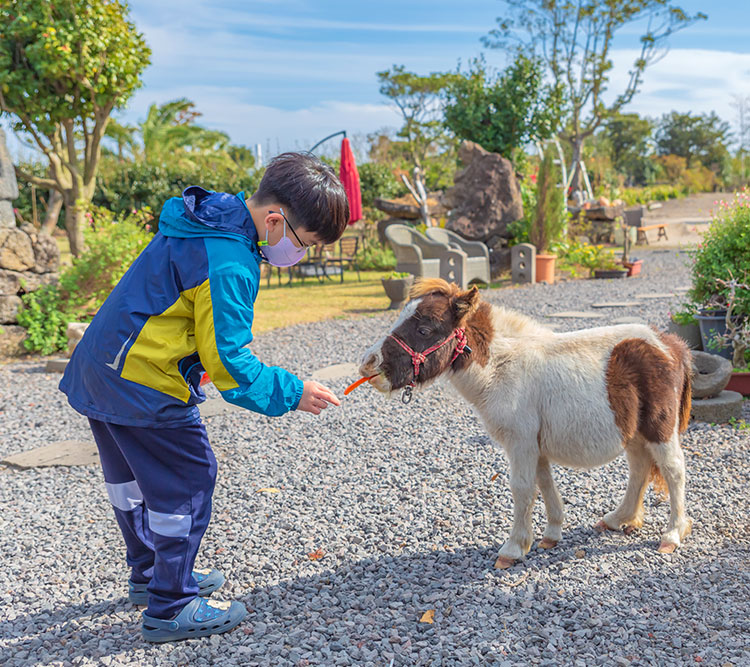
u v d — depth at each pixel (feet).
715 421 18.12
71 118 42.32
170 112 129.59
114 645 9.48
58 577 11.78
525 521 11.08
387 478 15.69
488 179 54.49
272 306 45.14
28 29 37.58
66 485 16.42
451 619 9.69
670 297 41.14
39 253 33.45
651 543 11.89
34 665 9.08
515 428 10.73
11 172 32.48
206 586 10.80
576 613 9.66
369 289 52.54
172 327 8.46
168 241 8.48
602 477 14.98
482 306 10.98
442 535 12.63
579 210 77.71
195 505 9.13
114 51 39.75
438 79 122.31
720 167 290.97
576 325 33.14
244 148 163.73
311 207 8.48
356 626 9.64
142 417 8.45
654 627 9.20
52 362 29.01
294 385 8.89
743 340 20.40
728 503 13.34
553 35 106.83
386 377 10.00
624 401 10.66
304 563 11.80
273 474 16.39
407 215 71.51
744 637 8.86
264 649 9.15
